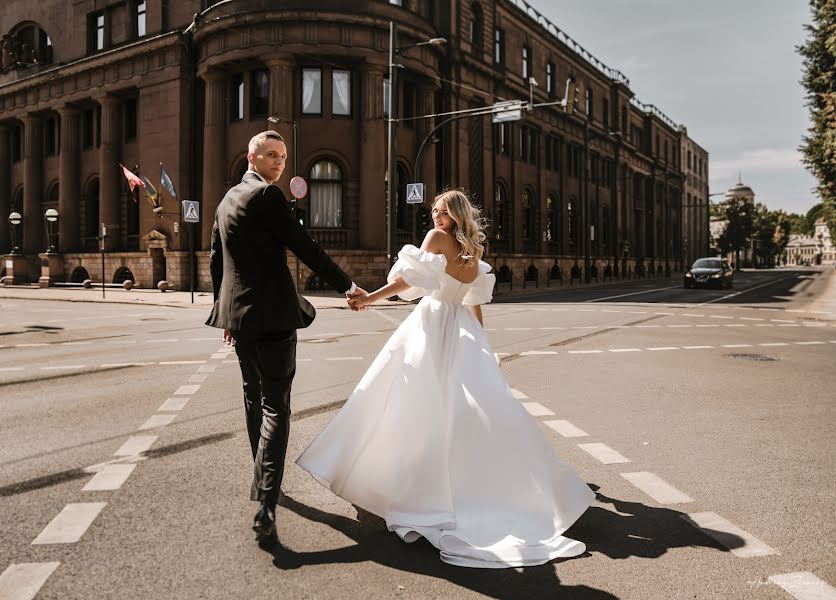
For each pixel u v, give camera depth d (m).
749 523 3.29
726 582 2.65
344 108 27.62
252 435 3.50
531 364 8.61
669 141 70.19
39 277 37.69
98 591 2.54
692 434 5.07
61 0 35.94
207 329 13.59
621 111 54.72
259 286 3.13
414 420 3.19
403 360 3.34
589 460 4.39
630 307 20.06
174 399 6.30
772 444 4.80
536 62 41.31
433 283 3.26
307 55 26.25
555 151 44.91
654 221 63.88
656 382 7.34
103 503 3.52
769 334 12.47
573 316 16.53
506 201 38.62
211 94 28.64
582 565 2.82
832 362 8.92
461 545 2.86
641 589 2.59
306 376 7.54
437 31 29.55
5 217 40.44
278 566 2.79
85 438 4.88
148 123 31.14
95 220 35.62
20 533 3.11
